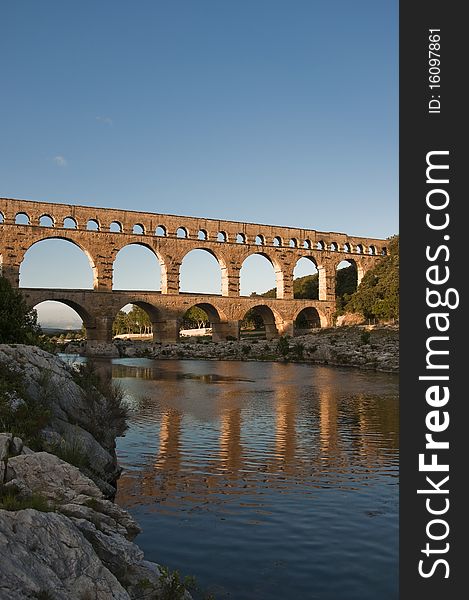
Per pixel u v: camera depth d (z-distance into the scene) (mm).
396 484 20656
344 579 13414
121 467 22969
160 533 16078
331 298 137125
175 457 24844
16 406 20078
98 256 111500
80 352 112188
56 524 11188
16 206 104688
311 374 65688
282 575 13570
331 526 16609
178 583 12117
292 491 19938
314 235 136625
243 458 24656
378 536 15883
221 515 17547
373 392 47906
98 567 10844
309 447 26750
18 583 9102
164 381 57969
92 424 24375
